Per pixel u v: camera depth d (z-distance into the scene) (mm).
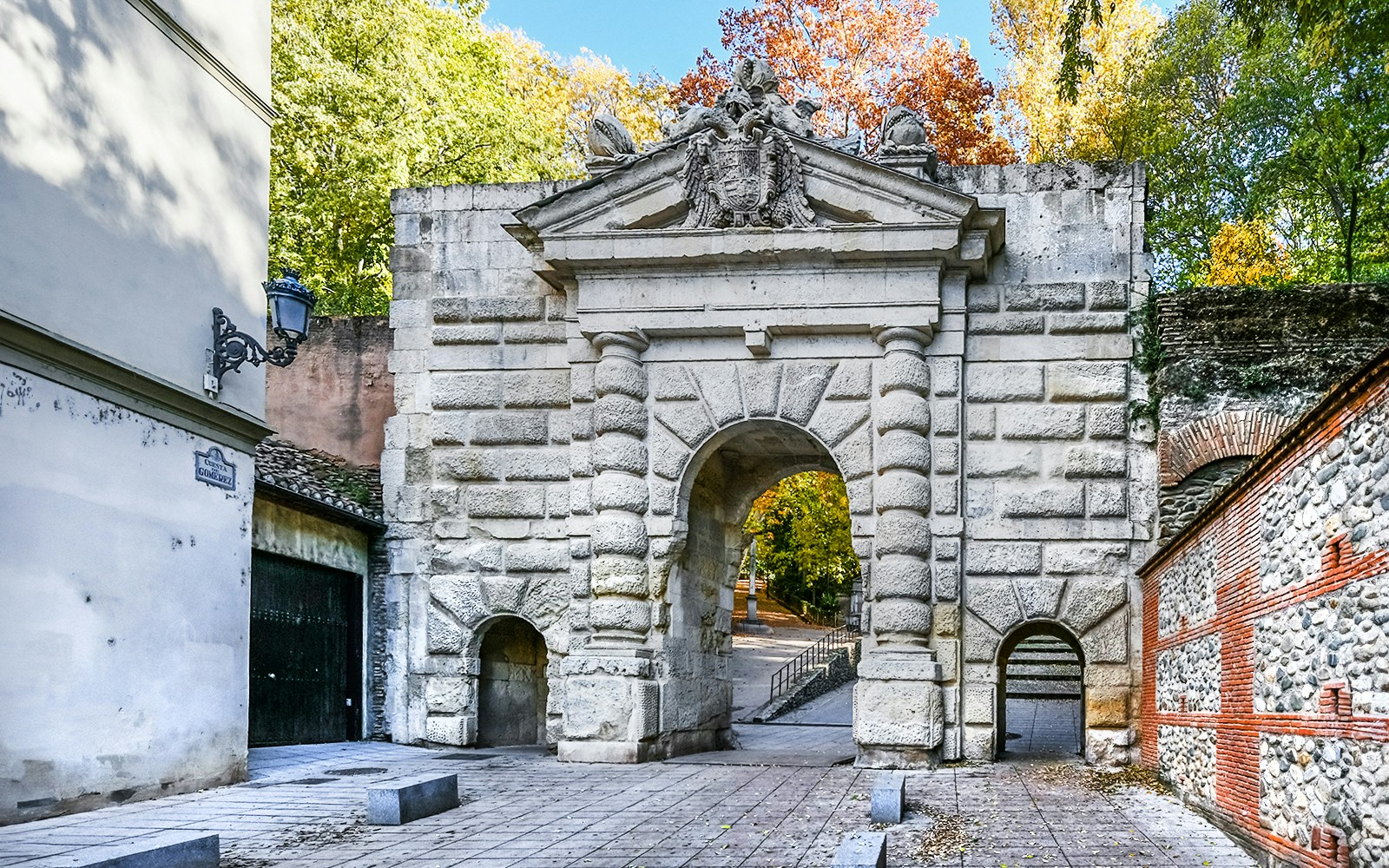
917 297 23062
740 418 23797
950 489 23312
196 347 18297
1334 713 10570
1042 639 39562
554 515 25078
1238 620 13898
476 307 25688
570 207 23688
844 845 12141
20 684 14562
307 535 23781
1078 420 23469
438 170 40656
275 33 36156
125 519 16547
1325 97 37812
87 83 16172
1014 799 17703
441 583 25344
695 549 25656
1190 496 22734
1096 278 23828
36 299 15031
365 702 25625
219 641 18609
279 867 12734
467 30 43625
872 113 42562
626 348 23938
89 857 12023
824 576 59219
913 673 22375
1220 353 23016
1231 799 14078
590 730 22953
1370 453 9914
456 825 15250
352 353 28234
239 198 19781
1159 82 43750
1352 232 35906
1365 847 9812
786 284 23438
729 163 23250
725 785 19359
